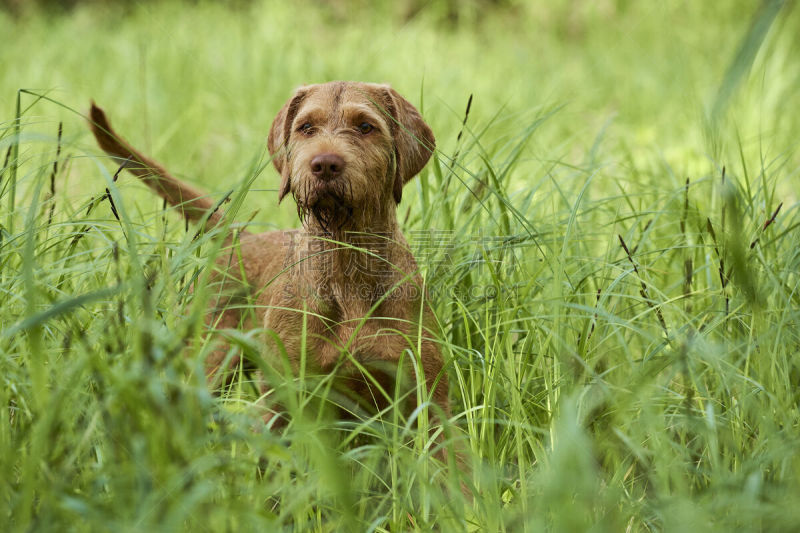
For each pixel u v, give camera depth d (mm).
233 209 3172
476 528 3068
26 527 2457
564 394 3354
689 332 3697
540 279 4395
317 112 3895
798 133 7836
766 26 2438
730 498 2684
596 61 12953
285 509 2701
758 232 4109
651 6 14656
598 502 3014
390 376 3879
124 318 3070
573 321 4191
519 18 17297
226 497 2764
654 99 10555
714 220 4762
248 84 10109
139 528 2301
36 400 2695
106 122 4457
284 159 4074
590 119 9758
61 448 2684
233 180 6328
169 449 2521
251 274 4645
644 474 3504
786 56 9586
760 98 7555
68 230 4316
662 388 3613
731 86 2461
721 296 4031
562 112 9008
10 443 2906
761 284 3979
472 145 4719
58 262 3514
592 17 15711
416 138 3912
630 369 3924
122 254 4219
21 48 12453
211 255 2939
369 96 4004
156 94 9492
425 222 4617
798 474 2928
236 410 3287
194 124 8555
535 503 2920
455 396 4309
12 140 3111
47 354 3238
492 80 11250
